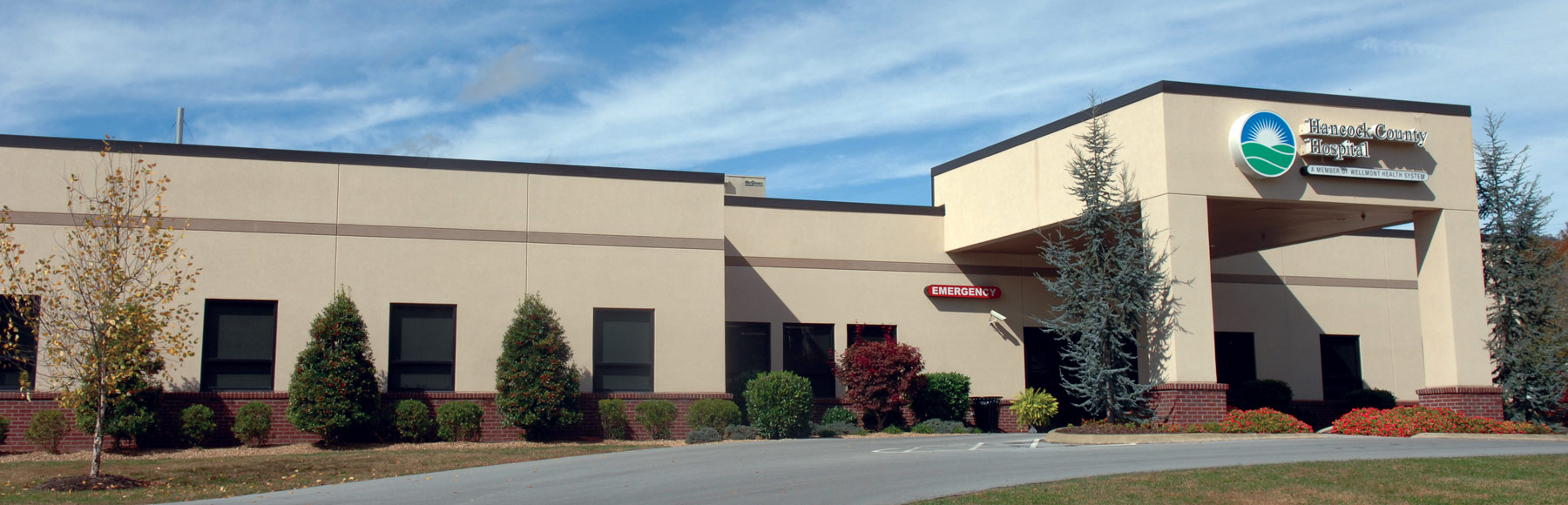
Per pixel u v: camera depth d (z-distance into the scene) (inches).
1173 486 553.0
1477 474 589.3
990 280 1256.2
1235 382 1327.5
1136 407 940.6
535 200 1027.9
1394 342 1408.7
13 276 714.2
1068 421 1253.1
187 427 884.0
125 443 892.6
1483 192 1095.0
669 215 1061.1
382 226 986.7
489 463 751.1
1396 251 1433.3
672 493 570.6
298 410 895.7
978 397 1202.0
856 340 1159.0
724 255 1086.4
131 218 805.2
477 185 1015.6
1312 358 1364.4
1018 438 967.0
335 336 914.1
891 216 1230.9
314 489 628.7
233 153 960.9
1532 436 892.6
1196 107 953.5
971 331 1240.2
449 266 997.2
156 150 940.6
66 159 916.6
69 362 718.5
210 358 934.4
